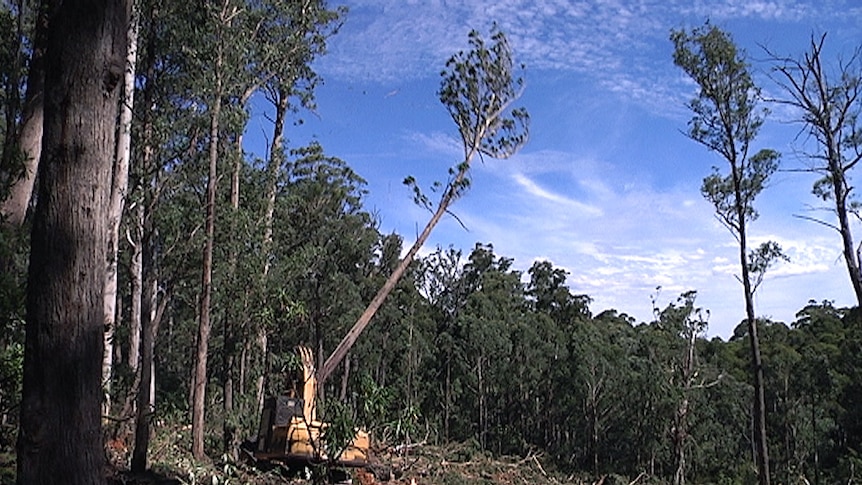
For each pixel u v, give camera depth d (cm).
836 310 5094
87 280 371
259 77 2033
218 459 1431
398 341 4053
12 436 670
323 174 3197
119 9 390
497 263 5075
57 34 379
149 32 1597
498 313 4650
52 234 368
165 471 1174
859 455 3662
